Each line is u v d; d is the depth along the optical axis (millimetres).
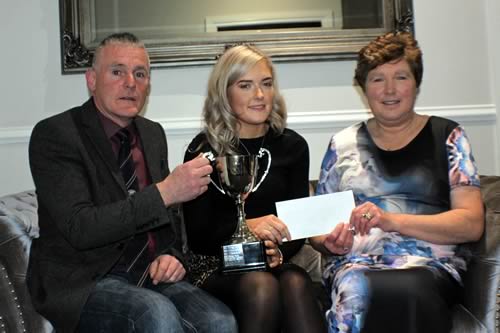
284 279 1509
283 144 1862
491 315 1515
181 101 2355
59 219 1440
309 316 1404
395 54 1698
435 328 1426
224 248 1580
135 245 1591
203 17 2346
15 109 2318
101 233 1393
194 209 1763
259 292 1414
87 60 2283
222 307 1465
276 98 1876
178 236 1715
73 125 1558
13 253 1568
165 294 1542
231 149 1813
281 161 1834
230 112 1826
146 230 1428
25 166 2314
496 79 2365
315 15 2363
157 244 1646
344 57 2342
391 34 1794
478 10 2383
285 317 1418
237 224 1689
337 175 1809
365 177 1748
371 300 1450
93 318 1374
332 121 2348
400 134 1779
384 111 1720
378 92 1718
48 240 1531
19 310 1510
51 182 1479
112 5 2324
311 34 2348
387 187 1720
